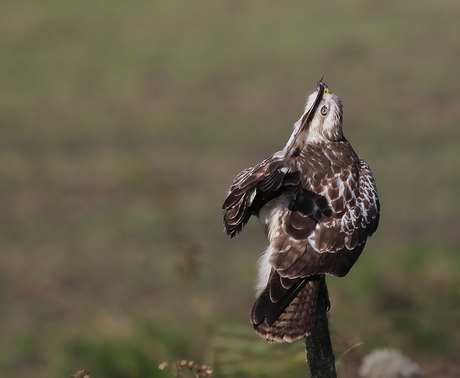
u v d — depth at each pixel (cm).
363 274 1091
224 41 2969
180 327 1025
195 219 1512
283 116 2186
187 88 2498
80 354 977
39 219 1563
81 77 2669
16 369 1017
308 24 3086
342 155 521
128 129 2158
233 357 756
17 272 1343
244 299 1177
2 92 2550
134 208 1588
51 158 1934
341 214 480
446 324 971
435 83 2358
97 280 1300
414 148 1862
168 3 3553
